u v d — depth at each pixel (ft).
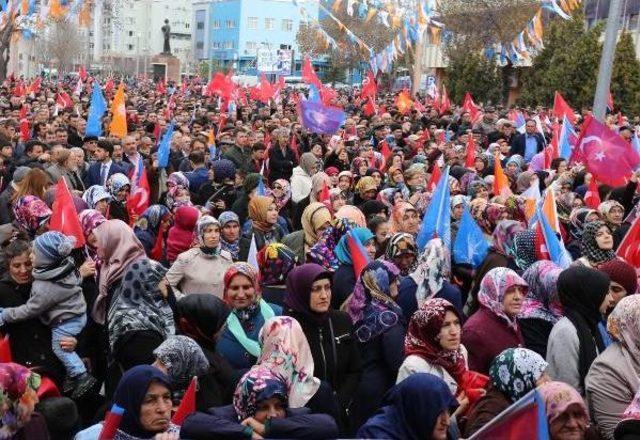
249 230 31.17
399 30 101.45
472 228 30.50
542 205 31.96
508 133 68.44
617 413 17.84
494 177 43.57
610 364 18.02
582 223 33.22
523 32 121.08
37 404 17.19
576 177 46.55
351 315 21.01
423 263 23.26
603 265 22.82
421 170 41.73
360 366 20.27
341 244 26.00
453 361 18.60
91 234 26.20
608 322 18.39
